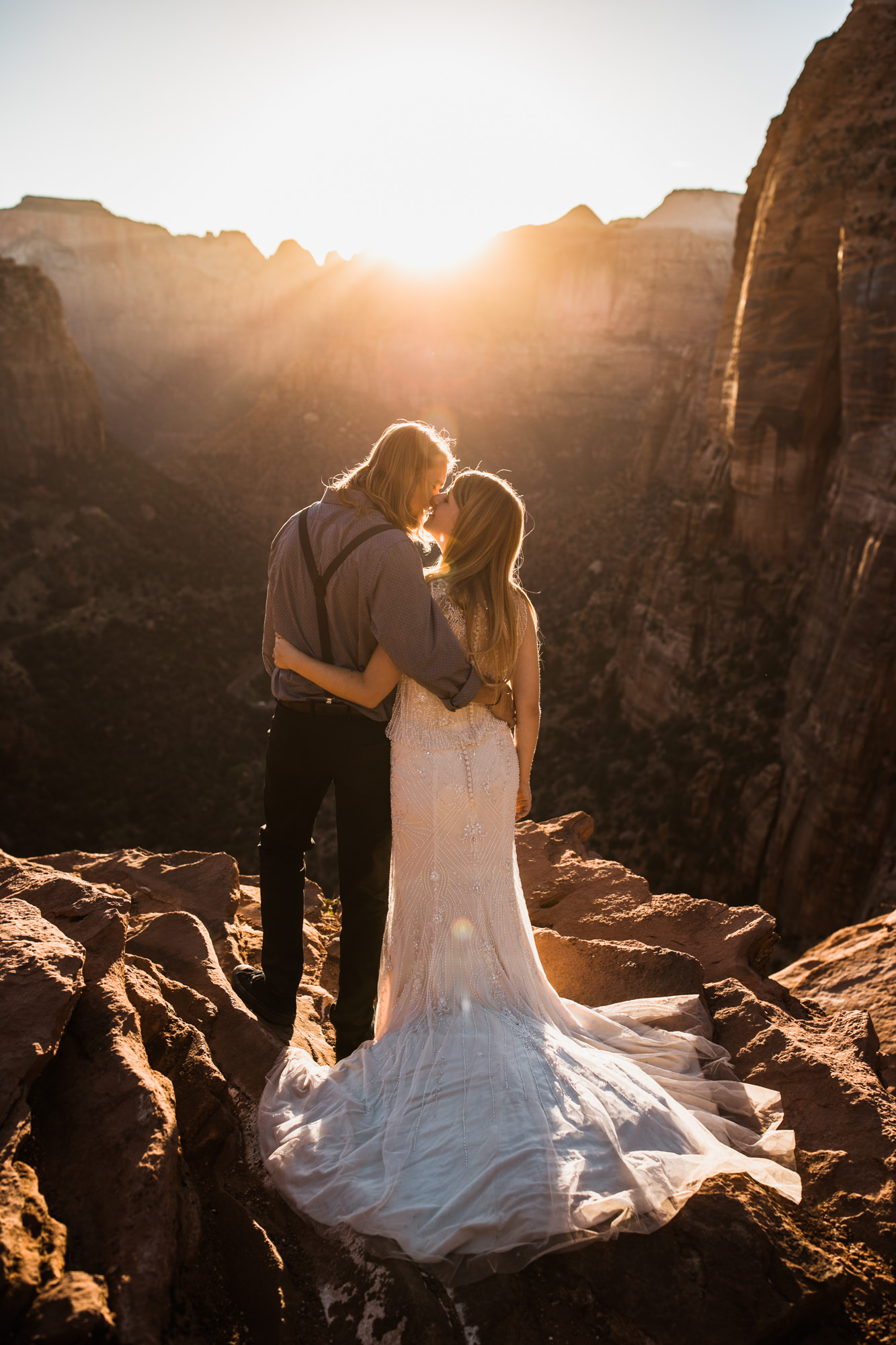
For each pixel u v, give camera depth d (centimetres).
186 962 312
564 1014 287
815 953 523
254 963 367
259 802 5353
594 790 3797
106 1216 180
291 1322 192
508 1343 188
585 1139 220
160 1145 193
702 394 7400
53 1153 194
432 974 272
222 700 6512
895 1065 333
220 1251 204
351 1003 299
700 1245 204
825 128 3006
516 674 285
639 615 4275
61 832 5122
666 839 3209
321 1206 217
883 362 2431
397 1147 226
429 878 274
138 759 5744
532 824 527
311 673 267
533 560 8275
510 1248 201
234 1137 239
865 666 2295
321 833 3766
